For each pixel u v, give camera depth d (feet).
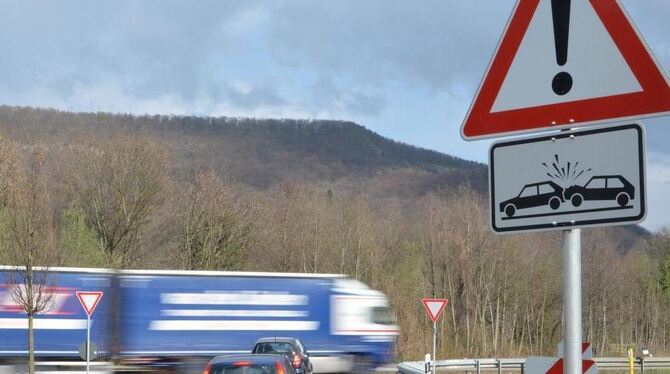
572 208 15.47
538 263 229.86
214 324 123.13
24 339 114.62
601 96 15.28
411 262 237.66
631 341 261.85
